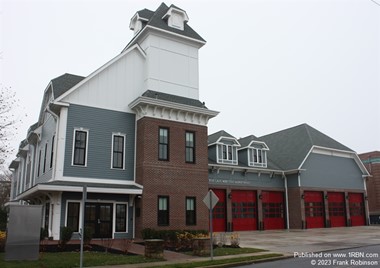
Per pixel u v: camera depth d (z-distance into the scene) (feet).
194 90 87.04
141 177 73.31
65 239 55.36
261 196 113.39
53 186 63.31
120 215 72.79
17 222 44.98
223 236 67.51
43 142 87.97
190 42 88.84
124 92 79.25
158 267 41.52
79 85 73.31
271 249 61.72
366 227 124.98
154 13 92.07
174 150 77.92
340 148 132.57
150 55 81.97
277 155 131.13
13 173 145.18
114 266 42.42
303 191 117.50
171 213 74.54
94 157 72.69
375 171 157.89
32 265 40.98
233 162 108.88
